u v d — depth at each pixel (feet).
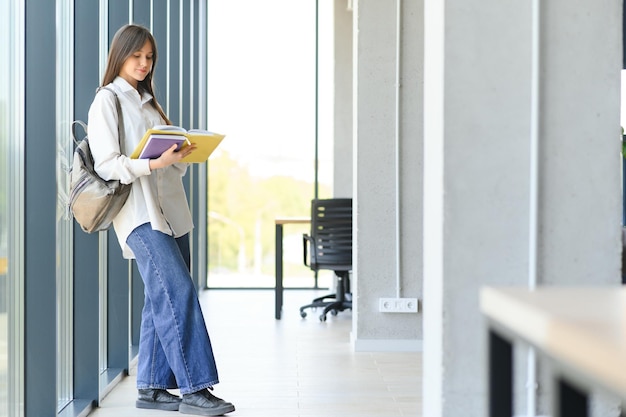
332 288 35.42
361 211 21.27
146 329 14.97
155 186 14.12
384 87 21.26
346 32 35.32
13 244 11.76
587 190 10.19
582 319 3.63
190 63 30.71
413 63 21.12
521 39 10.05
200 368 14.11
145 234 13.91
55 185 12.41
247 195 37.40
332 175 36.04
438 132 10.21
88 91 15.58
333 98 35.40
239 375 18.22
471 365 10.05
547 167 10.16
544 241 10.16
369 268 21.34
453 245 10.03
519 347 10.43
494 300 4.42
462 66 10.01
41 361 12.40
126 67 14.10
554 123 10.16
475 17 10.01
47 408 12.42
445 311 10.05
